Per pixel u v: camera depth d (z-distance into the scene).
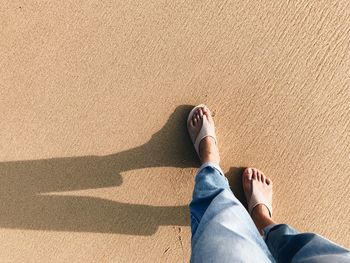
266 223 1.41
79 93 1.49
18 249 1.52
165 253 1.52
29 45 1.49
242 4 1.48
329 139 1.50
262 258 1.07
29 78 1.49
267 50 1.49
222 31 1.48
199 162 1.52
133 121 1.50
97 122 1.50
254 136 1.51
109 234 1.51
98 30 1.49
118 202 1.51
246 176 1.50
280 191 1.52
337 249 1.08
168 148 1.51
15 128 1.50
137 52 1.49
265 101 1.50
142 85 1.50
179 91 1.50
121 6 1.48
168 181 1.51
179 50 1.49
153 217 1.51
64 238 1.52
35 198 1.51
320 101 1.50
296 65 1.49
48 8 1.48
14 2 1.48
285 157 1.51
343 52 1.48
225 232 1.13
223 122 1.51
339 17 1.47
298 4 1.47
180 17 1.48
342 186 1.51
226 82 1.49
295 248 1.19
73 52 1.49
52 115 1.50
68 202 1.51
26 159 1.51
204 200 1.32
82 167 1.51
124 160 1.51
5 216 1.51
